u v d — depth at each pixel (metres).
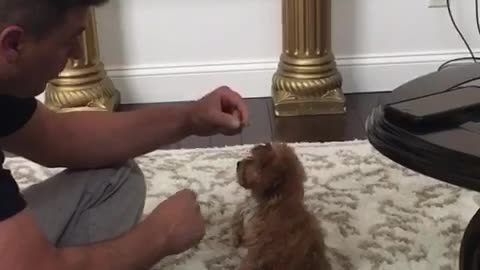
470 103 1.05
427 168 0.94
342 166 2.10
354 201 1.91
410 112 1.02
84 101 2.54
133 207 1.27
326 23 2.53
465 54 2.75
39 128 1.28
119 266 1.04
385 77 2.77
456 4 2.69
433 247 1.70
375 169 2.08
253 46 2.73
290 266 1.45
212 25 2.70
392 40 2.74
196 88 2.76
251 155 1.46
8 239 0.93
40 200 1.20
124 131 1.34
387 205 1.89
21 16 0.92
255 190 1.44
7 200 0.94
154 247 1.08
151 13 2.67
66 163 1.31
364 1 2.68
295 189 1.45
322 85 2.54
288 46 2.57
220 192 1.98
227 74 2.74
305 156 2.17
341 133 2.43
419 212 1.85
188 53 2.73
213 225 1.82
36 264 0.95
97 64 2.57
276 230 1.44
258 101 2.73
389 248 1.70
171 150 2.25
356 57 2.75
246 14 2.69
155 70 2.73
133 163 1.36
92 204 1.22
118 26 2.68
